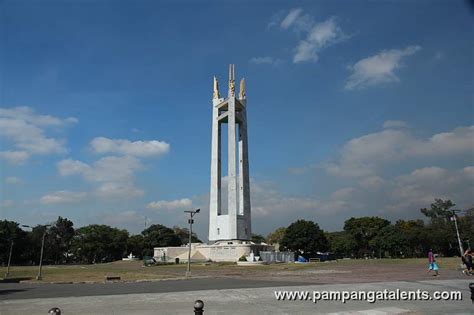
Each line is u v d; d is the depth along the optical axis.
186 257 92.81
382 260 76.00
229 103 97.38
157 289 26.83
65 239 137.00
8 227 110.56
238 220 92.06
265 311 16.72
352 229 126.81
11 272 60.78
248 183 97.88
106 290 27.09
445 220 116.62
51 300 21.19
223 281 33.41
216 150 99.62
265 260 83.50
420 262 63.25
